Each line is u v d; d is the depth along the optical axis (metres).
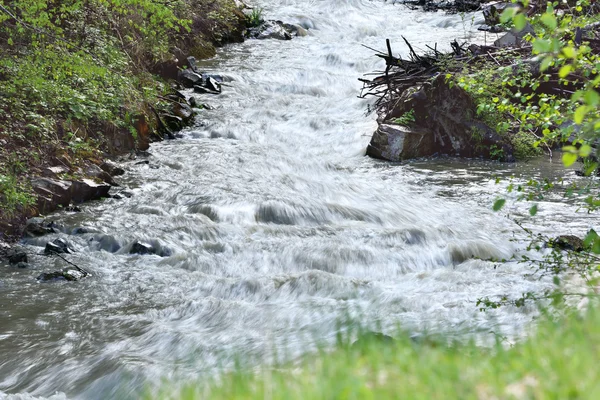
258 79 26.31
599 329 5.42
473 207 15.33
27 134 16.06
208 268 12.32
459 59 20.78
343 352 5.98
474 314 9.33
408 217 14.92
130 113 19.19
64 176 15.46
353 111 23.56
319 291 10.95
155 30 23.62
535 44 5.66
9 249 12.81
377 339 6.47
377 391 4.50
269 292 11.05
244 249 12.83
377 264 12.36
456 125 19.62
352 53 30.45
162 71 24.33
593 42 19.27
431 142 19.72
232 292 11.17
